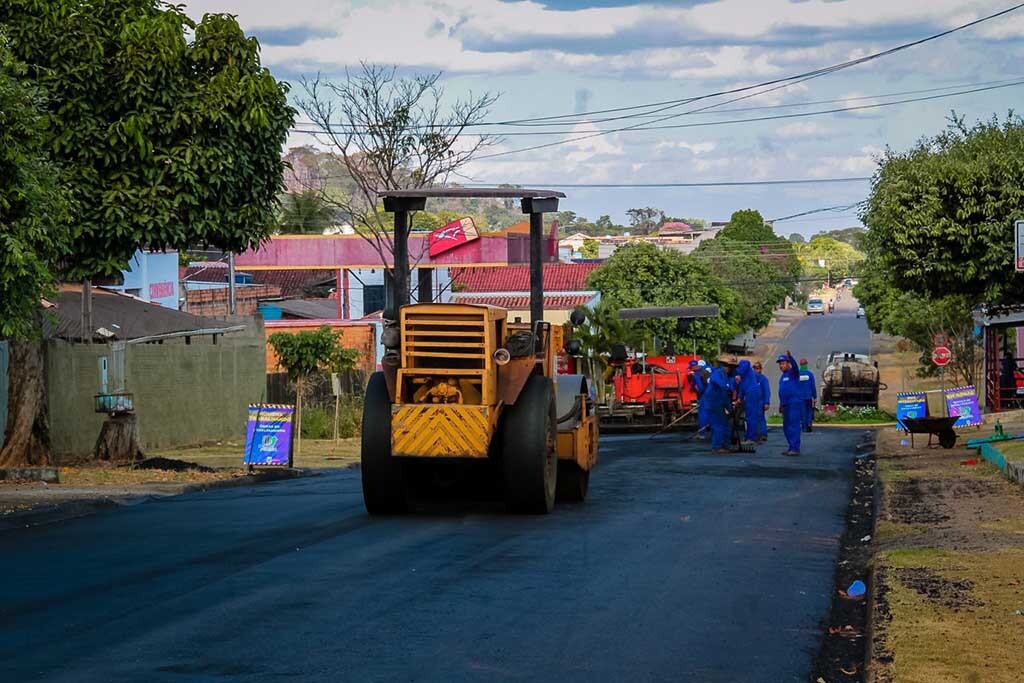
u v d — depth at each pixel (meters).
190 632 8.62
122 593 10.00
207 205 21.48
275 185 22.47
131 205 20.69
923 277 24.89
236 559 11.66
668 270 74.88
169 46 20.66
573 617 9.18
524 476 14.59
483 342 14.12
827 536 13.41
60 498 16.67
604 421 38.22
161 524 14.45
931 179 24.02
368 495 14.75
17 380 22.14
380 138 46.47
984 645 7.85
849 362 60.88
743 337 110.56
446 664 7.80
